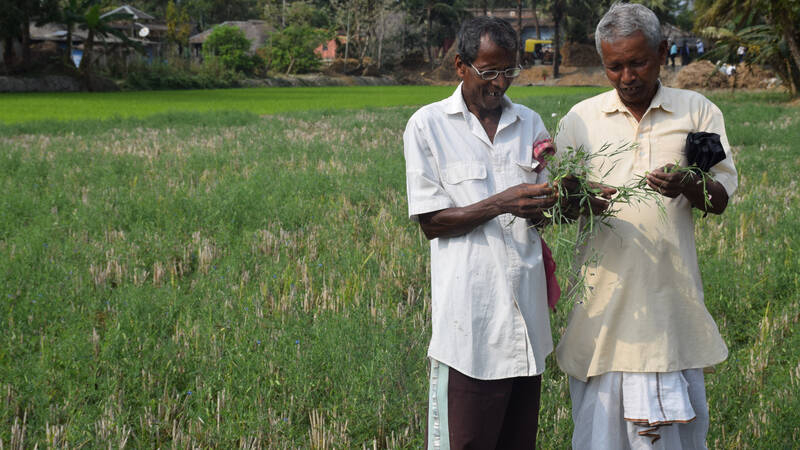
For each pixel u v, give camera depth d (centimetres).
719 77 3569
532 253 248
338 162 1033
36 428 318
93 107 2597
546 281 260
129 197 752
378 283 517
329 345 393
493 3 7500
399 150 1207
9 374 358
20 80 4134
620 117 265
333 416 335
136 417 336
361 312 455
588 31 6419
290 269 547
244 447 307
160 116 1795
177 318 451
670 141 258
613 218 259
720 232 634
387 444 321
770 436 313
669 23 5522
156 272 534
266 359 381
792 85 2512
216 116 1811
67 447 301
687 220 260
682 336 257
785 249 572
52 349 392
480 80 236
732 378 369
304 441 318
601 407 261
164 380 369
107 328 428
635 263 254
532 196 228
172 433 321
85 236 636
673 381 253
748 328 449
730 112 1911
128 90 4647
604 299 259
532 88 5172
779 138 1335
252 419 325
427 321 451
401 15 7356
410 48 7531
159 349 389
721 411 339
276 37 6231
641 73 245
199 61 5731
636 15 242
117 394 347
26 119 1975
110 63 4809
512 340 238
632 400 253
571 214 246
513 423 258
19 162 980
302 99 3366
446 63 7056
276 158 1086
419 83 6938
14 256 541
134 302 450
